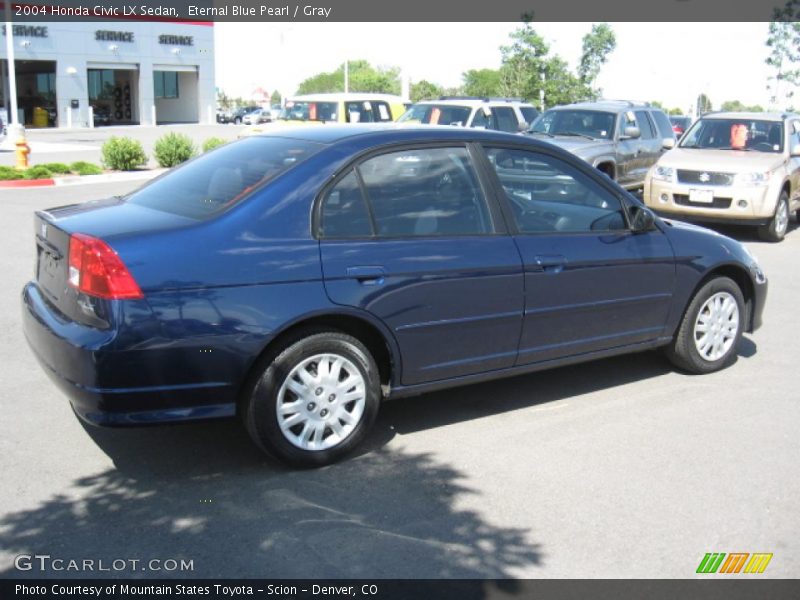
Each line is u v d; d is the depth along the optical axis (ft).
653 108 54.19
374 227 14.71
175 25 161.99
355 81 261.03
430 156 15.69
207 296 13.05
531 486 14.06
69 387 12.99
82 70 148.25
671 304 18.83
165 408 13.14
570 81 115.34
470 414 17.26
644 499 13.70
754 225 40.78
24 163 66.59
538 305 16.43
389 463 14.83
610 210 17.98
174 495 13.44
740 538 12.58
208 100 172.45
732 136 44.01
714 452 15.60
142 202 15.43
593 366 20.67
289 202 14.03
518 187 16.70
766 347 22.91
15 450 14.93
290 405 14.03
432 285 14.98
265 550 11.89
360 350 14.56
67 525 12.42
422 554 11.91
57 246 13.98
